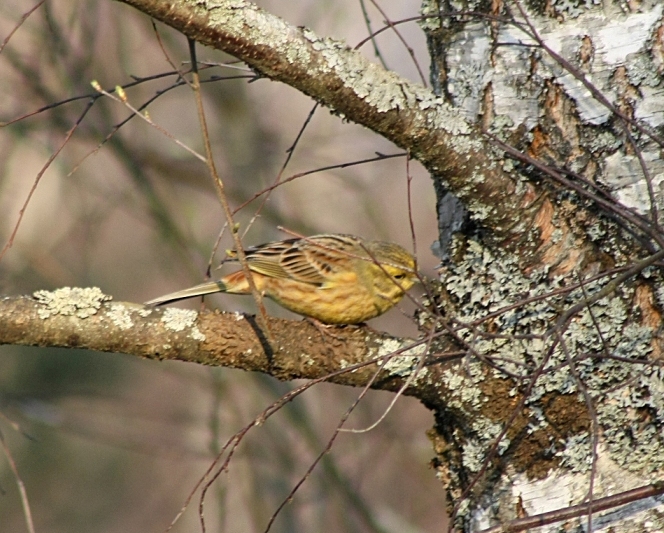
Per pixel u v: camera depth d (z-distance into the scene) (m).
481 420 9.23
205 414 25.23
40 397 19.59
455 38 9.73
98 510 25.53
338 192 23.28
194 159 21.05
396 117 8.51
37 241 23.45
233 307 20.34
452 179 8.88
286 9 23.06
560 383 8.90
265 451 20.44
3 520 24.91
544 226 9.11
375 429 21.30
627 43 9.02
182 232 18.95
